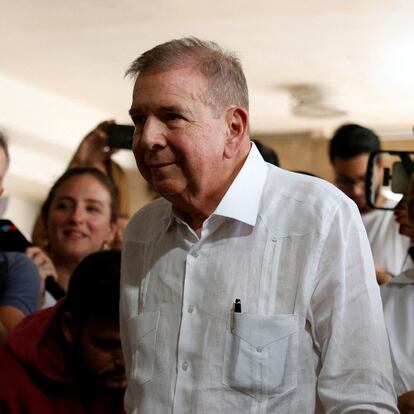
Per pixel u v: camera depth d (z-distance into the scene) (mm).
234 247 1770
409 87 6379
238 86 1742
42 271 2994
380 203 2934
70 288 2225
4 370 2252
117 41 5863
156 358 1797
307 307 1720
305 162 7766
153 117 1693
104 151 3678
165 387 1772
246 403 1714
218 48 1766
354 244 1729
